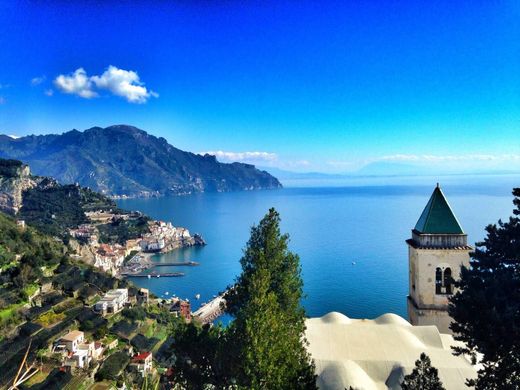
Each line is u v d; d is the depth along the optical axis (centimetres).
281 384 2967
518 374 2205
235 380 3347
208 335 3819
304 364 3181
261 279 3500
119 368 8644
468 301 2341
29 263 11969
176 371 3778
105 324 10812
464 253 4766
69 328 9894
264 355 3034
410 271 5306
